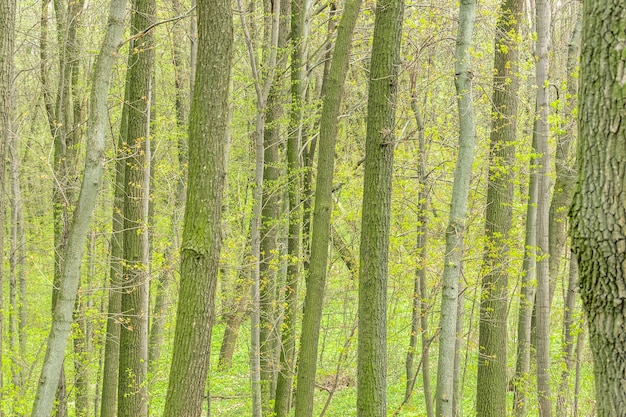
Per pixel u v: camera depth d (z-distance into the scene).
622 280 3.25
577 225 3.41
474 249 13.47
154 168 14.19
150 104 13.14
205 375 7.11
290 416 16.38
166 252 13.49
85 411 15.34
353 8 10.32
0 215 7.13
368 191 9.15
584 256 3.39
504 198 12.81
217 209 7.09
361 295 9.23
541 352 12.23
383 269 9.16
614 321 3.30
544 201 12.06
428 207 14.78
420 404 17.98
